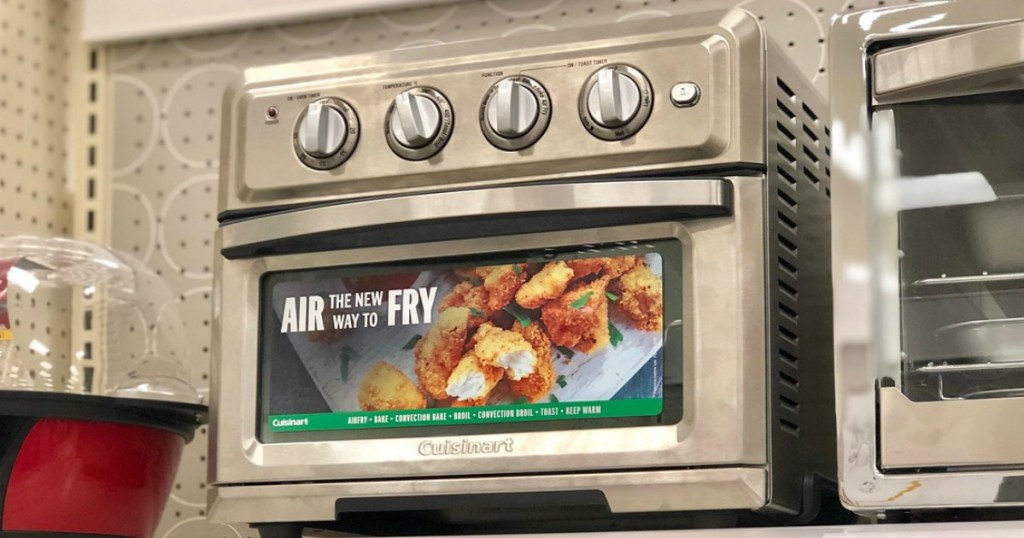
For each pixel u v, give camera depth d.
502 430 1.07
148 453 1.27
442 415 1.09
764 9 1.52
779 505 1.02
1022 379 0.96
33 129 1.73
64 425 1.21
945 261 1.00
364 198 1.14
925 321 0.99
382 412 1.11
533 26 1.61
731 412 1.01
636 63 1.07
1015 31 0.97
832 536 0.97
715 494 1.01
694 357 1.03
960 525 0.94
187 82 1.76
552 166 1.08
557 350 1.07
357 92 1.15
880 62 1.03
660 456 1.02
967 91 1.00
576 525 1.21
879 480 0.98
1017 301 0.97
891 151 1.02
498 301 1.09
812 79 1.49
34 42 1.75
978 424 0.95
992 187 0.99
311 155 1.15
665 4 1.56
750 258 1.03
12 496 1.19
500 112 1.08
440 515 1.22
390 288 1.13
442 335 1.11
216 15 1.72
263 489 1.14
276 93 1.18
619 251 1.07
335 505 1.12
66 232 1.77
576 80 1.08
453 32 1.65
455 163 1.11
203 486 1.63
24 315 1.36
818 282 1.17
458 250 1.11
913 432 0.97
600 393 1.05
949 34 1.01
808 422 1.11
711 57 1.05
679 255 1.05
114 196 1.76
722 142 1.04
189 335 1.69
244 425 1.16
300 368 1.15
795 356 1.09
